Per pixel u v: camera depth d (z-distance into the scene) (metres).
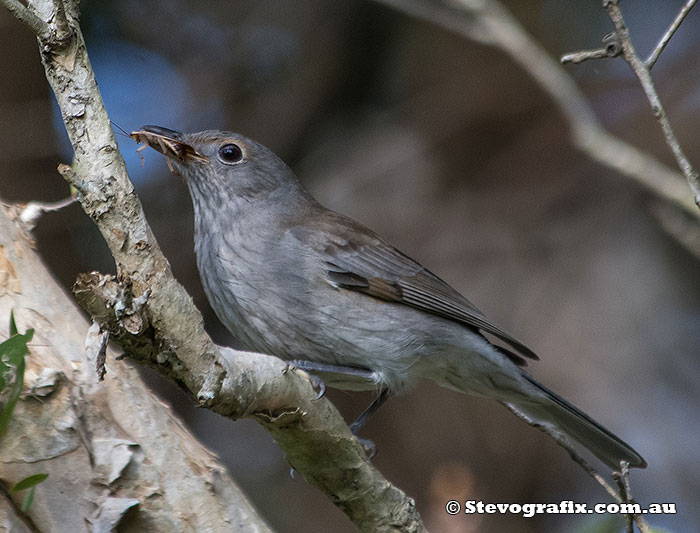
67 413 4.98
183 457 5.29
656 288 12.91
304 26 13.95
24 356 4.68
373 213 13.23
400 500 6.44
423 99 13.95
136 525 5.08
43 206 5.68
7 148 11.37
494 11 10.26
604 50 6.20
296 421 5.78
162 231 13.03
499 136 13.82
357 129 14.06
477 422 12.42
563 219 13.37
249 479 12.69
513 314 12.69
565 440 6.74
